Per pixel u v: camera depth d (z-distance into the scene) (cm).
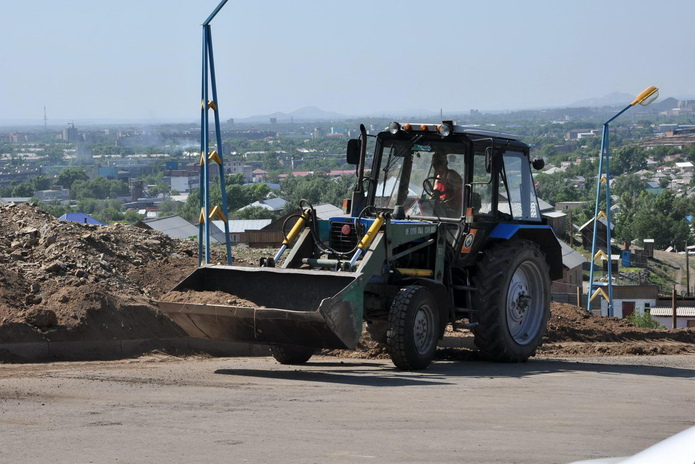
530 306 1686
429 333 1440
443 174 1555
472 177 1538
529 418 965
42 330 1440
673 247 15375
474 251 1548
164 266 1881
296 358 1512
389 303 1452
